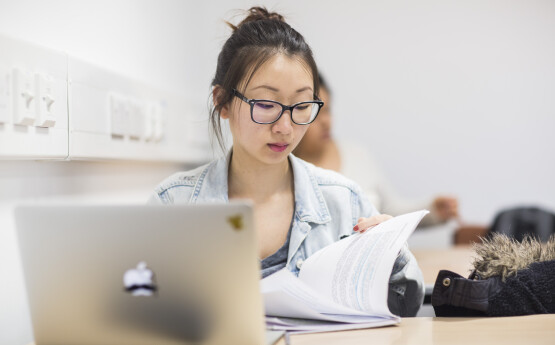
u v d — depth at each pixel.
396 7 3.64
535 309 1.26
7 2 1.30
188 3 2.72
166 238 0.95
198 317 0.97
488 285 1.26
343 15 3.66
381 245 1.25
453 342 1.05
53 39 1.50
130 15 2.02
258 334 0.96
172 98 2.29
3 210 1.30
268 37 1.37
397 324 1.21
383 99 3.68
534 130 3.62
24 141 1.30
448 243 3.60
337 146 3.43
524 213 3.09
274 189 1.51
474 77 3.63
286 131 1.34
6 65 1.24
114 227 0.96
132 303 0.98
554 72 3.58
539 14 3.56
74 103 1.51
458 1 3.61
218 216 0.92
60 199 1.53
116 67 1.91
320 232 1.49
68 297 1.01
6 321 1.33
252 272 0.93
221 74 1.45
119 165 1.90
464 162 3.67
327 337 1.12
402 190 3.71
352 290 1.23
